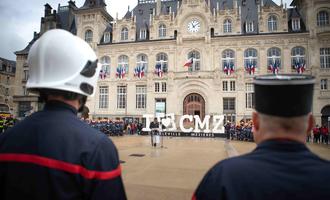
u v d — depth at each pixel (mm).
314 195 1451
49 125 1950
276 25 44312
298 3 47312
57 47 2158
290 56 42375
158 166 11789
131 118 46750
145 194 7488
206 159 14039
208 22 45719
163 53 47469
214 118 34844
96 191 1808
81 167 1821
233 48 44500
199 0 46656
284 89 1673
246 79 43031
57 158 1799
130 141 26031
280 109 1684
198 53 45875
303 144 1729
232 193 1550
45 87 2068
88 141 1915
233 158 1798
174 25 47406
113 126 35969
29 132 1943
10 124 23719
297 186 1485
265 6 44812
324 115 40219
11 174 1812
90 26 51781
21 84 53719
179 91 44812
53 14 56125
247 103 42531
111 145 2033
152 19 49188
